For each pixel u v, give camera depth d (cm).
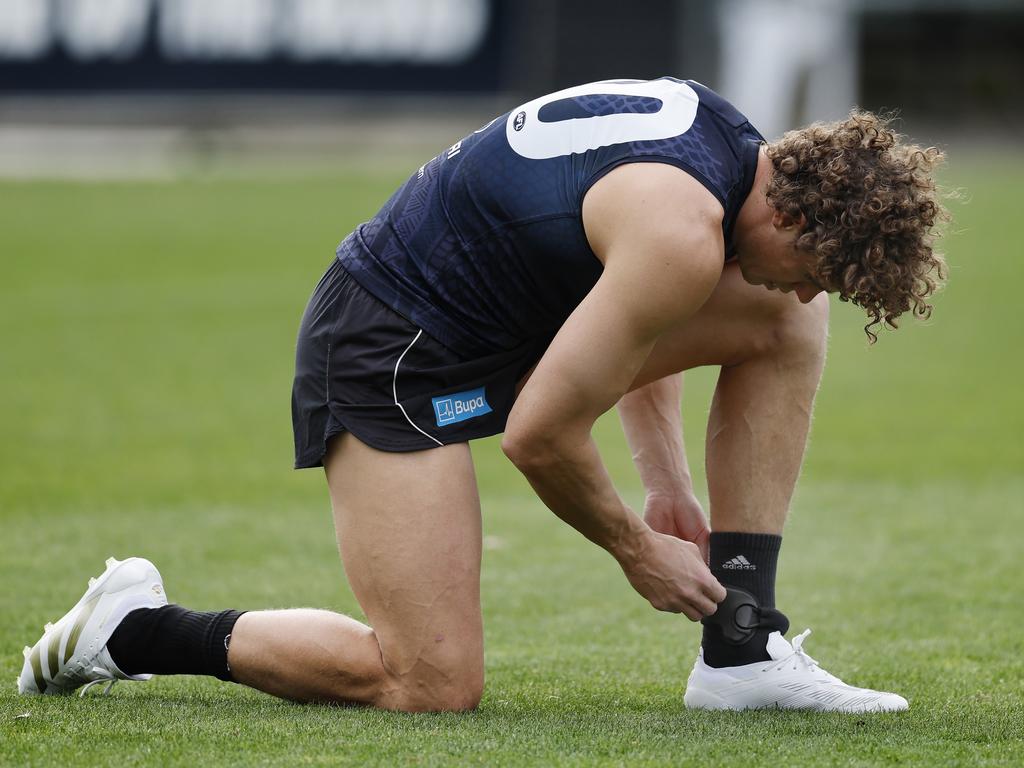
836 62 9969
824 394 3453
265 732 955
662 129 977
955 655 1338
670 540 1040
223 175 8400
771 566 1121
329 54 9369
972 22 12244
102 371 3638
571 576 1734
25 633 1357
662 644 1391
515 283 1024
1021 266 5656
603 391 951
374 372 1041
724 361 1116
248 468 2555
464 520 1048
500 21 9375
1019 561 1848
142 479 2422
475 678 1057
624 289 939
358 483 1052
